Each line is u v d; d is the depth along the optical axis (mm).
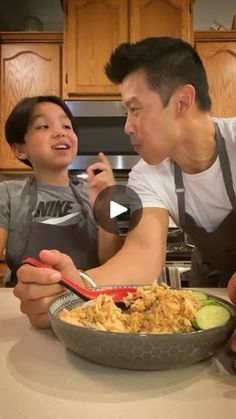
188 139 913
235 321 528
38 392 451
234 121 993
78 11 2537
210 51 2602
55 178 1239
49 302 615
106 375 490
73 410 415
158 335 462
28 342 596
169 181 1017
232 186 984
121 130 2523
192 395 444
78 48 2547
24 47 2637
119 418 401
